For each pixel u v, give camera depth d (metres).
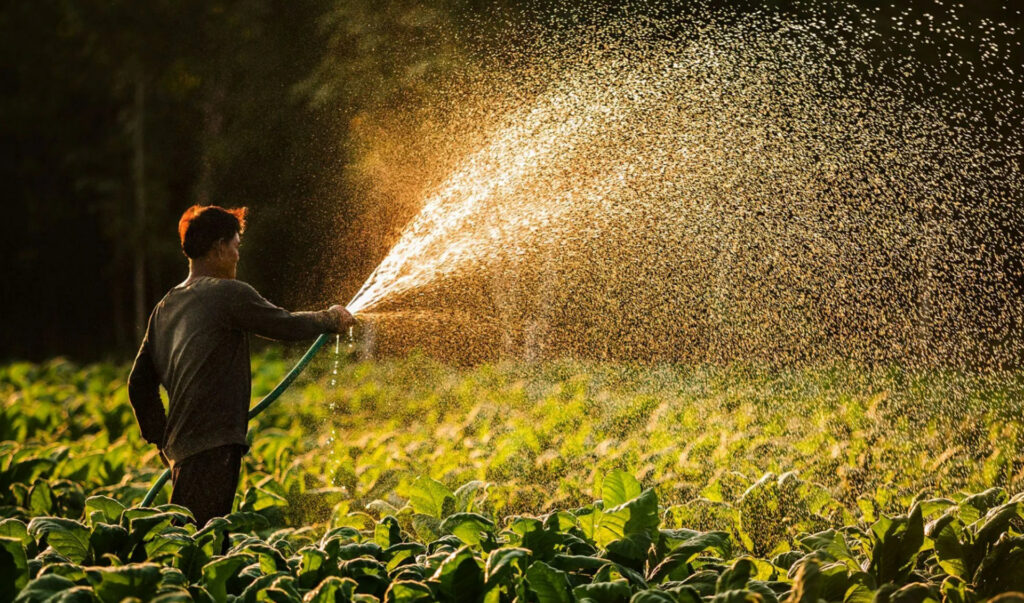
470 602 7.78
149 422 10.72
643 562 8.62
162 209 49.94
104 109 58.19
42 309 63.47
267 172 38.75
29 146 61.84
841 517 11.58
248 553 8.27
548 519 8.56
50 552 8.47
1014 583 7.96
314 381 30.70
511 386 25.02
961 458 15.94
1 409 22.86
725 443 16.86
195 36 41.59
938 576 8.36
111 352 55.41
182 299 10.26
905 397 21.72
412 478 14.72
